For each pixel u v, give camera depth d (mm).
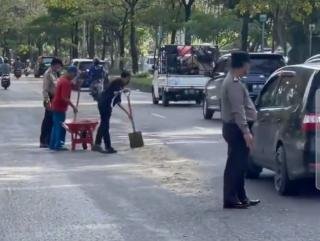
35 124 31797
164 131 29047
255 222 12820
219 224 12680
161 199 14938
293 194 15164
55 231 12234
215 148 23375
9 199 15000
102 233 12070
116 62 86625
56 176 17953
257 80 32125
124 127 30578
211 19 55344
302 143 14492
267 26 59469
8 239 11719
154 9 64375
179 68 42688
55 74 23656
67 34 97375
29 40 116875
